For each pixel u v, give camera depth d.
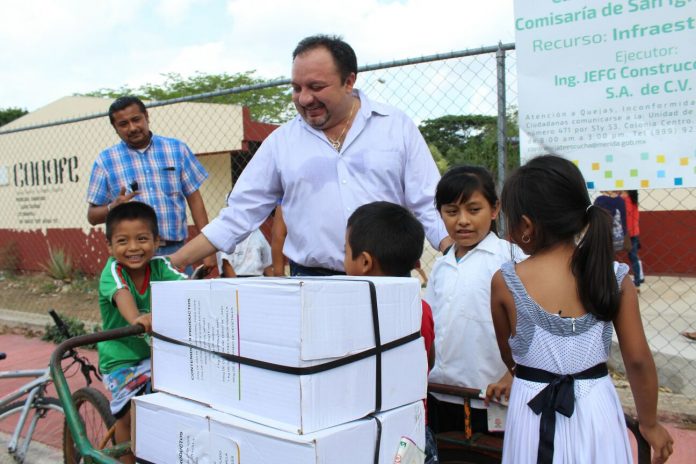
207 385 1.58
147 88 23.52
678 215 8.69
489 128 7.42
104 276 2.60
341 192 2.69
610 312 1.75
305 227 2.76
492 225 2.58
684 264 8.70
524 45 3.53
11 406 3.75
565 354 1.78
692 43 3.15
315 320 1.36
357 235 2.04
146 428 1.68
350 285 1.44
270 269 5.62
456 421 2.42
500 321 1.96
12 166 12.53
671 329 5.95
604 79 3.36
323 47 2.52
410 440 1.59
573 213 1.79
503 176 3.87
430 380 2.47
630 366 1.79
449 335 2.40
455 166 2.45
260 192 2.88
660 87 3.24
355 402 1.46
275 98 17.62
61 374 2.03
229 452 1.46
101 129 11.06
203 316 1.58
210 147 9.65
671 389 4.31
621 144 3.36
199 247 2.86
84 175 11.32
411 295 1.63
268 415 1.42
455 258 2.48
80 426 1.92
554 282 1.80
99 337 2.17
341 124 2.71
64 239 11.57
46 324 7.07
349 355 1.44
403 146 2.73
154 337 1.76
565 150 3.49
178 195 4.18
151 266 2.75
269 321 1.40
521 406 1.83
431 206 2.74
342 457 1.40
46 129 11.91
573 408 1.75
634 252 7.68
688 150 3.22
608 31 3.32
